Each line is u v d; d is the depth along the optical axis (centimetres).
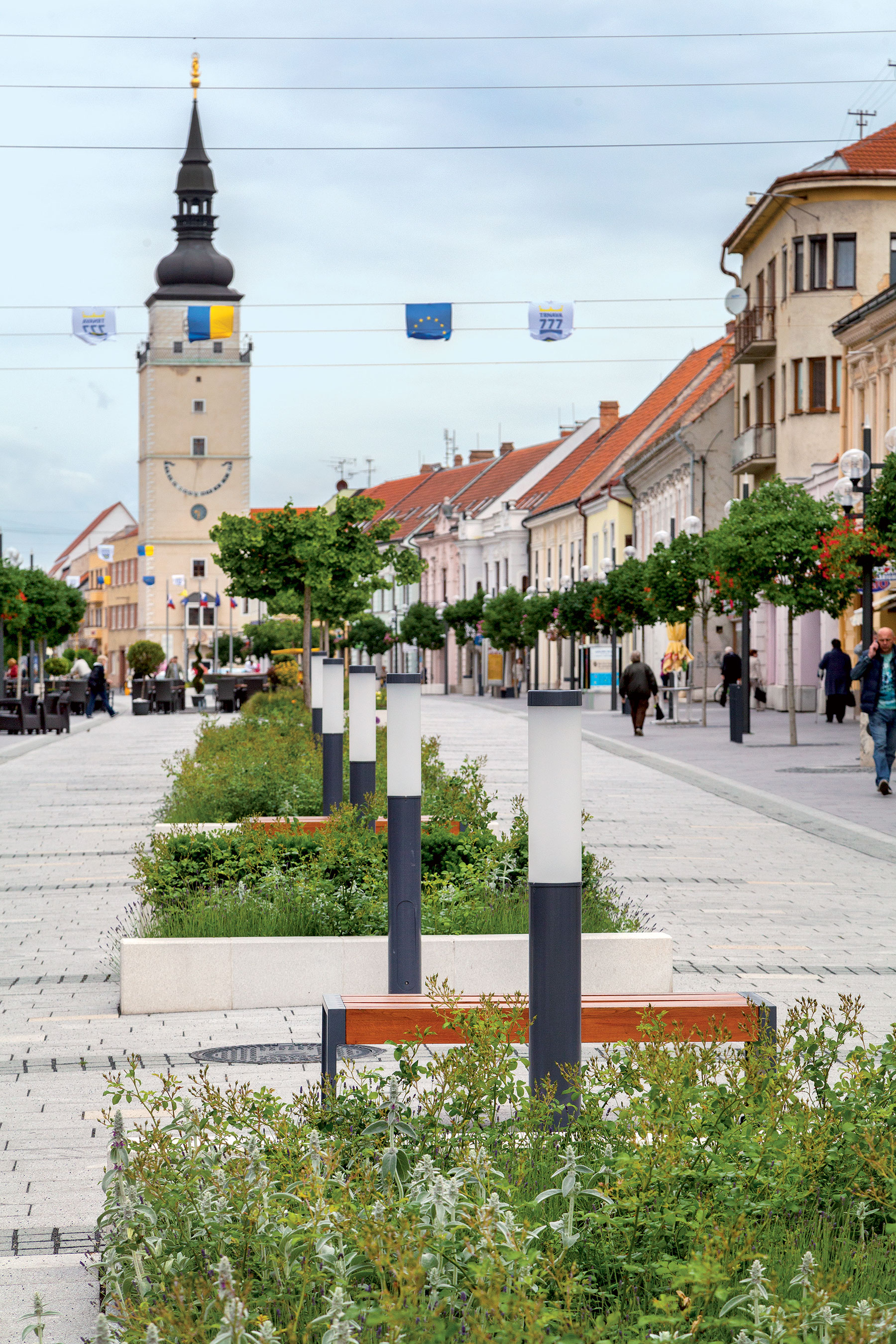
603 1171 421
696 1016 598
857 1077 499
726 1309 338
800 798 1923
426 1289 355
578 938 511
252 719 3094
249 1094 533
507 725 3928
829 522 2747
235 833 1061
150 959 851
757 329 4878
